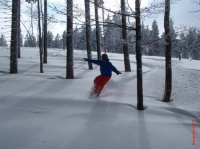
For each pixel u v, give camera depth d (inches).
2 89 339.0
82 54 1487.5
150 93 373.1
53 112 235.3
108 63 320.8
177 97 347.6
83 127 193.6
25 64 782.5
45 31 873.5
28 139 164.1
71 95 315.6
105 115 233.1
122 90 370.6
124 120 218.7
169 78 325.1
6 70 615.8
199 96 349.7
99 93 322.0
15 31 546.6
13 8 544.1
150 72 538.3
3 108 241.3
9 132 176.1
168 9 288.7
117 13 253.1
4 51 1390.3
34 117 216.7
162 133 188.1
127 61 619.2
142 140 171.2
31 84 387.5
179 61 1401.3
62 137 169.9
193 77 461.4
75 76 546.3
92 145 158.1
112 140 168.6
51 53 1486.2
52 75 541.3
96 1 249.0
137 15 251.3
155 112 257.6
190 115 264.8
